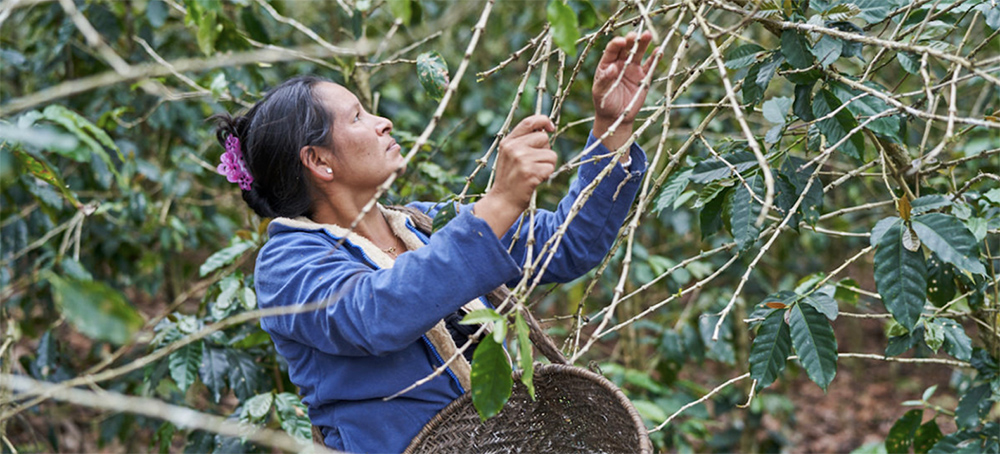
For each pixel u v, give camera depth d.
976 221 1.47
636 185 1.48
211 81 2.24
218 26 2.03
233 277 2.13
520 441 1.39
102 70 2.88
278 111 1.41
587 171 1.46
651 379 3.01
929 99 1.13
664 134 1.23
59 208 2.27
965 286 1.72
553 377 1.37
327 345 1.28
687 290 1.47
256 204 1.48
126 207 2.81
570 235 1.50
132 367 1.02
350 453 1.36
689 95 2.99
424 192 2.35
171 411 0.87
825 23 1.35
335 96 1.41
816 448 4.04
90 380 0.97
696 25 1.27
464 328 1.43
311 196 1.44
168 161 3.19
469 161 3.16
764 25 1.42
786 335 1.44
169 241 2.88
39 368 2.51
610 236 1.51
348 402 1.36
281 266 1.35
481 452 1.37
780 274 3.83
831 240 4.11
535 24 3.60
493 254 1.18
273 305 1.34
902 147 1.59
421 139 1.01
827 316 1.42
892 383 4.65
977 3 1.44
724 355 2.88
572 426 1.39
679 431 2.95
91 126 1.42
